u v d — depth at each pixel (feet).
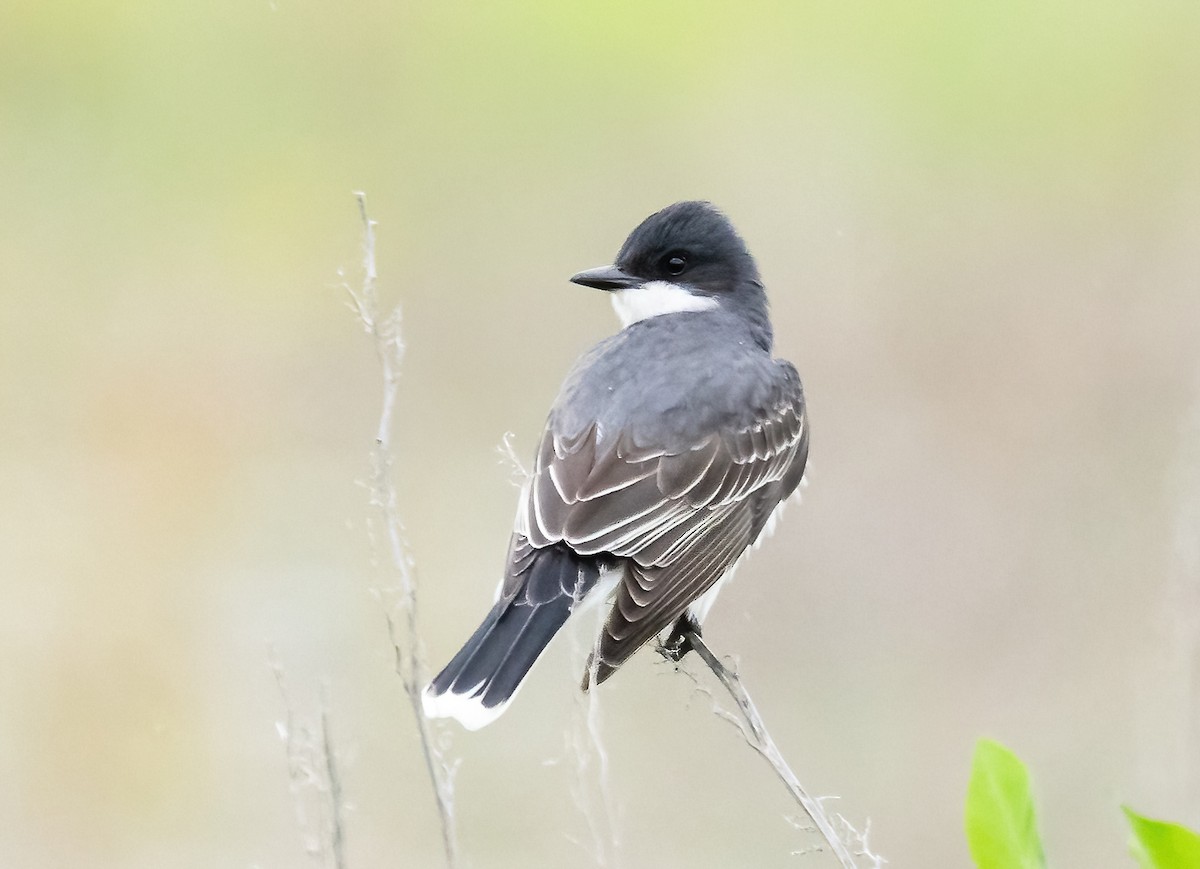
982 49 57.06
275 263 52.29
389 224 52.65
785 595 39.22
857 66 57.26
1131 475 42.29
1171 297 49.34
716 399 25.55
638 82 56.03
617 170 55.52
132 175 53.67
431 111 54.70
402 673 18.88
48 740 36.09
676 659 23.99
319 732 20.77
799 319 49.65
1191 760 30.68
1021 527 40.78
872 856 19.40
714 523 24.94
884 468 42.80
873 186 54.39
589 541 23.63
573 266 51.67
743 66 56.18
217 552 40.78
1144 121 56.54
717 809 33.35
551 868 32.35
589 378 25.85
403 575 18.83
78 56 53.93
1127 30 58.59
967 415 45.14
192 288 51.34
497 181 53.98
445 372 47.96
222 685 36.70
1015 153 55.57
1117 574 39.42
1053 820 33.96
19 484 43.39
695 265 28.32
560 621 23.07
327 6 55.01
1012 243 52.34
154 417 46.01
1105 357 46.88
